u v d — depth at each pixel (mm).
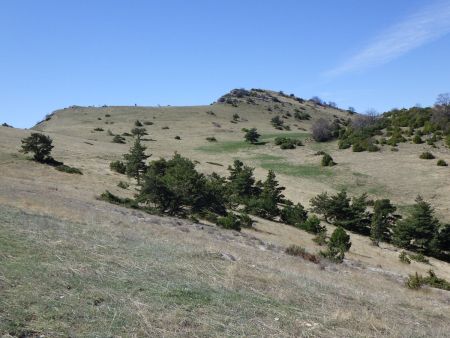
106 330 6555
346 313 9656
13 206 19688
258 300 9672
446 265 39062
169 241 17391
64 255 10547
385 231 43594
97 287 8547
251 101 166500
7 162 43500
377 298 13320
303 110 168375
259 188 51500
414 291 18891
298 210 43812
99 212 24266
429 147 75625
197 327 7348
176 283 9773
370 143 78875
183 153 81688
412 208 52406
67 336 6191
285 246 29438
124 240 14617
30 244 10992
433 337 9305
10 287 7738
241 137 104938
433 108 92500
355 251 35625
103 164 56562
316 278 15727
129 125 116750
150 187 34188
